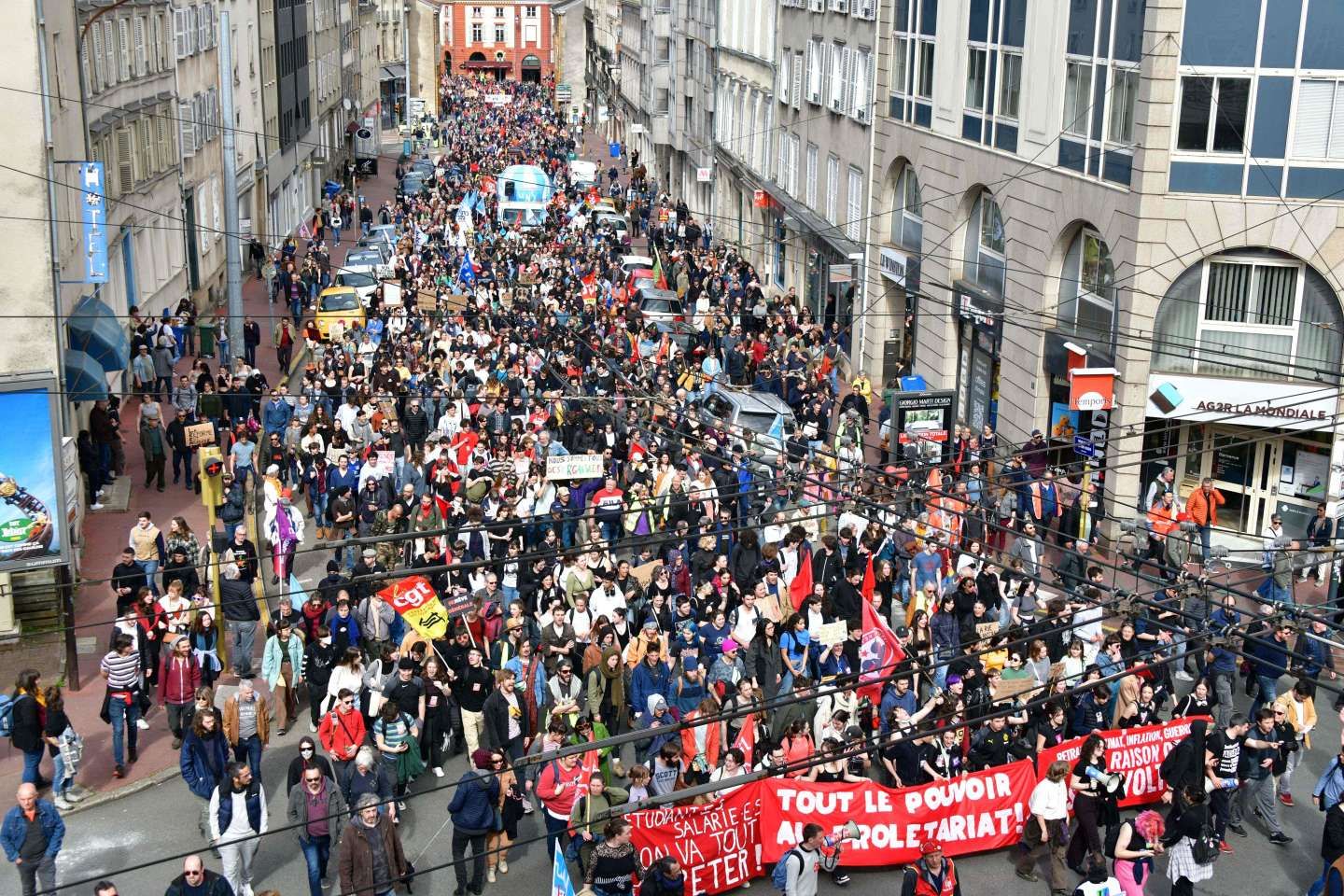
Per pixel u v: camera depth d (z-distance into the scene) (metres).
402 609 18.83
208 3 50.97
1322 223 27.11
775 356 38.94
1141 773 18.70
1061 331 31.36
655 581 21.80
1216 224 27.58
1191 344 28.34
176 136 44.81
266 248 61.06
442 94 156.62
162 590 22.73
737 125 67.44
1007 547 27.06
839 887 17.16
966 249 37.50
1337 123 26.83
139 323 36.94
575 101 163.62
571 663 19.77
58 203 27.72
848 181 46.94
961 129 36.91
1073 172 30.64
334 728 17.89
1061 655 20.45
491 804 16.58
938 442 30.52
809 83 52.22
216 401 33.75
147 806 18.83
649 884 15.19
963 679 19.05
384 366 34.78
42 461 22.78
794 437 30.17
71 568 24.11
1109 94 29.05
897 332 43.25
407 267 51.94
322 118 87.62
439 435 28.41
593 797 16.34
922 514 24.97
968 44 36.38
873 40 43.69
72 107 30.27
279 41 68.81
